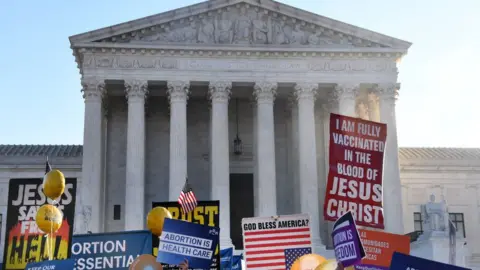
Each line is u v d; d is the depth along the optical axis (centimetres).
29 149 8281
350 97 7325
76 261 2438
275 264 2417
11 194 2375
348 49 7344
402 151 8788
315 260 2041
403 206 8331
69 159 7931
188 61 7256
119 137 7788
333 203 2236
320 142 7906
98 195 6862
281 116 8094
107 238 2462
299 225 2439
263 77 7281
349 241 1608
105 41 7138
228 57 7300
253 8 7400
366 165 2261
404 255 1608
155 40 7244
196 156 7975
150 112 7938
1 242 7662
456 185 8481
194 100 8069
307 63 7362
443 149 9088
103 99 7300
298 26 7431
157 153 7862
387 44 7419
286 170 7956
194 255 2070
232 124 8025
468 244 8344
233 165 7925
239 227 7806
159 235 2272
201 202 2539
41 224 2227
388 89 7388
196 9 7281
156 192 7769
